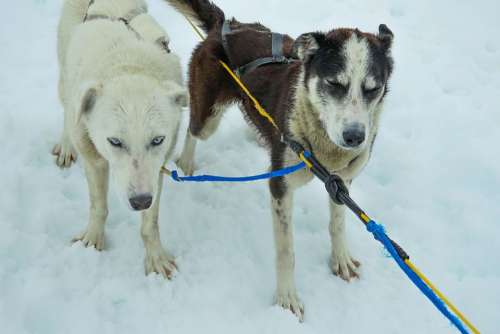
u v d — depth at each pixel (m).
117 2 1.95
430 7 3.03
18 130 2.14
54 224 1.93
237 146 2.27
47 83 2.36
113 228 1.96
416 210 2.11
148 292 1.81
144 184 1.61
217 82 2.02
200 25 2.11
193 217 2.00
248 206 2.06
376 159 2.25
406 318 1.85
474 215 2.09
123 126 1.60
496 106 2.44
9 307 1.74
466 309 1.88
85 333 1.73
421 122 2.37
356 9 2.96
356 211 1.55
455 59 2.69
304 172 1.77
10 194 1.95
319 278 1.91
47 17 2.74
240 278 1.87
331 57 1.68
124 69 1.70
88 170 1.80
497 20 2.97
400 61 2.65
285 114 1.79
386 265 1.96
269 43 1.96
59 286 1.79
